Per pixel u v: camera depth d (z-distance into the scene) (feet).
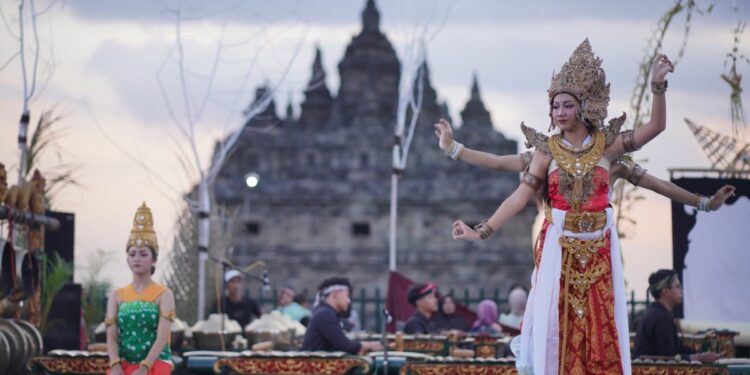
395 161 67.72
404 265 245.24
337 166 248.32
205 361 35.50
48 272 49.60
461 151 22.48
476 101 253.65
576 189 21.36
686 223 41.39
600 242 21.47
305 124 252.01
